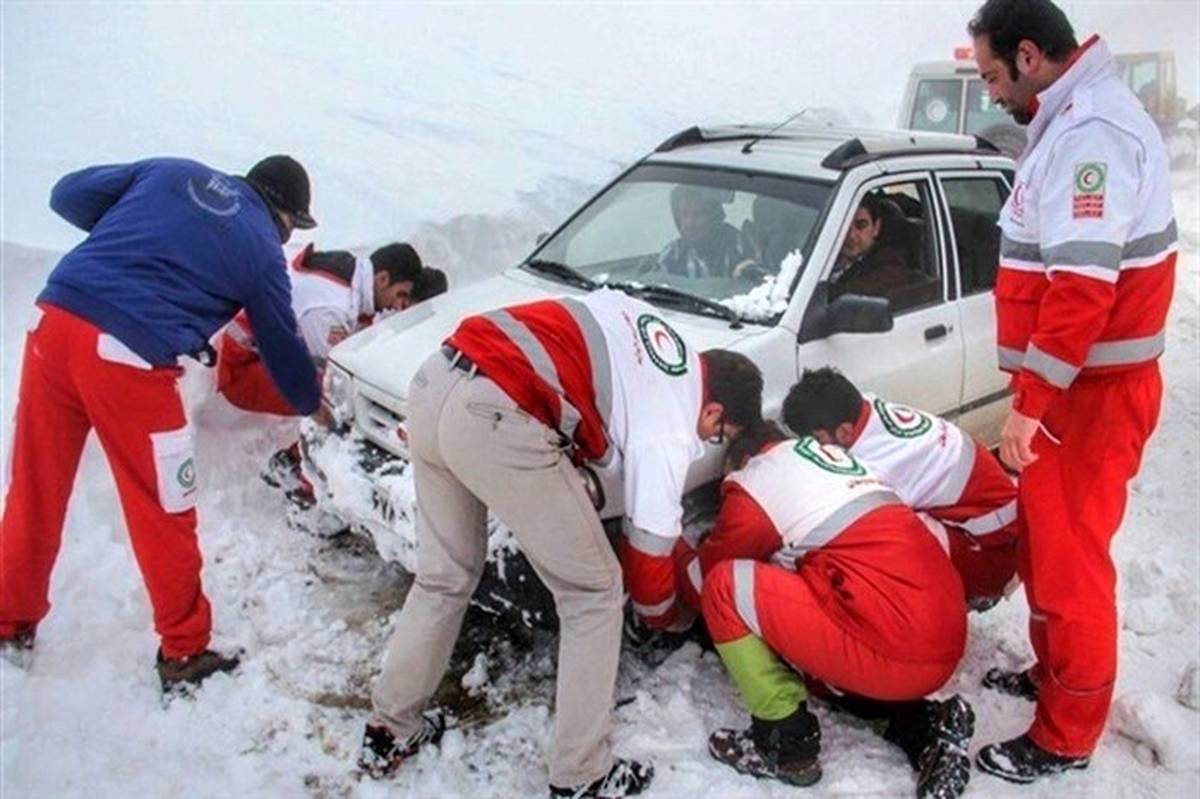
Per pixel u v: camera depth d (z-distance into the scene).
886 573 2.72
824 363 3.42
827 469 2.90
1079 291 2.44
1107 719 3.05
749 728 2.99
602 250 3.97
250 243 3.00
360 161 7.09
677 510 2.72
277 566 3.73
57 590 3.41
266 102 8.02
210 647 3.21
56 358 2.84
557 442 2.59
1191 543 4.11
